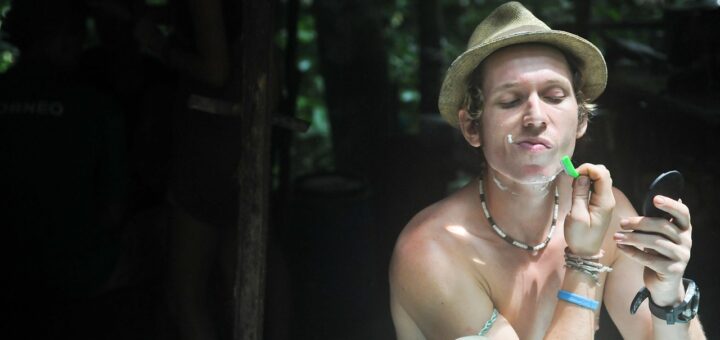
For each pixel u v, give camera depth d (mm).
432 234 2666
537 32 2457
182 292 4059
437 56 6758
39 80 3916
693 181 4566
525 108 2457
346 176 5102
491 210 2666
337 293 4836
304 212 4832
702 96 4828
